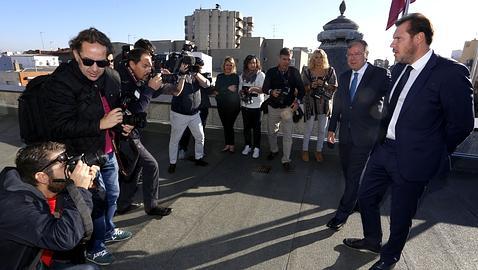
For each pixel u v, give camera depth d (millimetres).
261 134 5512
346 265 2463
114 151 2488
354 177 2844
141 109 2617
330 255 2586
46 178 1572
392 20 4918
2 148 5258
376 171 2385
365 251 2637
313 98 4582
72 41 1937
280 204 3490
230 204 3465
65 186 1625
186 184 3988
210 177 4230
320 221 3135
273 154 4926
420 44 1969
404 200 2184
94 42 1900
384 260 2305
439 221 3150
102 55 1942
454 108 1887
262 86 4586
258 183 4059
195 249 2637
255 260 2508
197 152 4582
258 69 4891
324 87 4531
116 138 2471
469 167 4441
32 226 1441
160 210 3168
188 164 4711
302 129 5438
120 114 2098
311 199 3633
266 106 4668
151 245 2678
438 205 3494
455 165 4480
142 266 2412
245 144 5176
